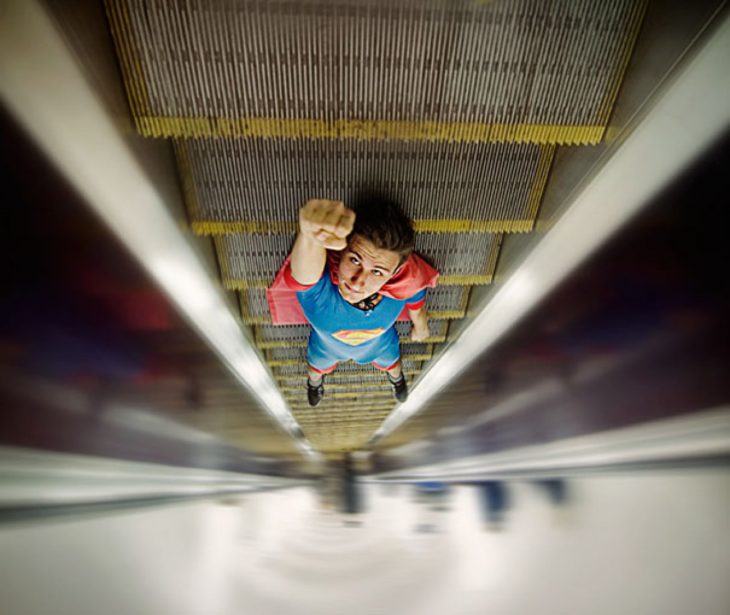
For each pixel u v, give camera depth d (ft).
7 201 3.23
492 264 7.11
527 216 5.86
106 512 4.58
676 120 3.80
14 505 3.44
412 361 11.51
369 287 5.37
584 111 4.51
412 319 7.77
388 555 6.72
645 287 4.69
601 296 5.37
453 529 6.82
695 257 4.11
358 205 5.55
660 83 3.81
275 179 5.29
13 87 2.93
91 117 3.47
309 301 6.25
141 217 4.32
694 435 4.38
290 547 7.19
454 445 13.83
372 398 15.03
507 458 9.52
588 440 6.26
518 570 5.48
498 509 6.39
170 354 5.76
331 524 9.01
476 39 4.04
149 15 3.66
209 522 6.47
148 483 5.64
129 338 4.83
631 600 4.28
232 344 7.31
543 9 3.92
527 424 8.25
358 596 5.75
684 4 3.50
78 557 3.98
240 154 4.99
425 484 10.93
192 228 5.54
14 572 3.37
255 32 3.83
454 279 7.31
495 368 8.63
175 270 5.12
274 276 6.66
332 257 5.61
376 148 5.08
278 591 5.74
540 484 6.10
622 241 4.81
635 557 4.50
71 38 3.12
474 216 5.86
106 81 3.63
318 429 21.34
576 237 5.23
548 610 4.82
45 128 3.21
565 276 5.71
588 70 4.26
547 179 5.58
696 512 4.19
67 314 3.91
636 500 4.83
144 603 4.47
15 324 3.45
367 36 3.92
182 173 5.12
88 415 4.40
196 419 7.14
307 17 3.78
